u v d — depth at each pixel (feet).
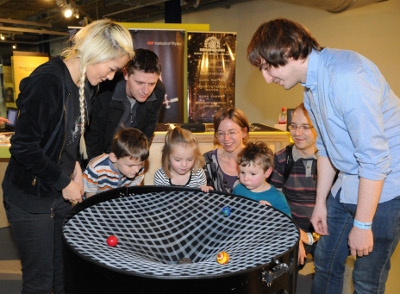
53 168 4.51
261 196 5.70
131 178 6.27
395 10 15.51
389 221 4.16
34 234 4.79
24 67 24.58
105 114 6.76
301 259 5.45
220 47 15.37
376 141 3.58
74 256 2.98
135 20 35.96
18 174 4.64
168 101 15.44
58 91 4.31
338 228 4.76
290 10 20.49
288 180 6.59
